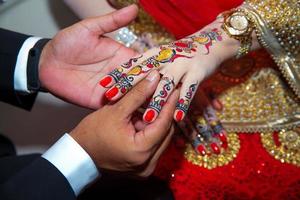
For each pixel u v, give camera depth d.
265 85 0.58
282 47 0.52
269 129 0.57
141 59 0.46
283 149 0.56
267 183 0.55
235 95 0.59
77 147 0.47
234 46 0.51
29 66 0.59
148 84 0.43
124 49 0.57
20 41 0.60
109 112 0.45
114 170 0.48
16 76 0.60
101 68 0.57
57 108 0.89
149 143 0.43
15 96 0.63
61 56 0.56
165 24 0.58
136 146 0.43
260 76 0.59
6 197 0.47
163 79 0.44
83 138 0.46
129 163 0.45
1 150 0.78
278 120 0.57
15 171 0.68
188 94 0.45
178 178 0.57
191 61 0.47
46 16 0.86
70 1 0.64
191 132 0.57
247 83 0.59
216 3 0.55
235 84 0.59
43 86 0.59
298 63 0.53
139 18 0.62
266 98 0.58
